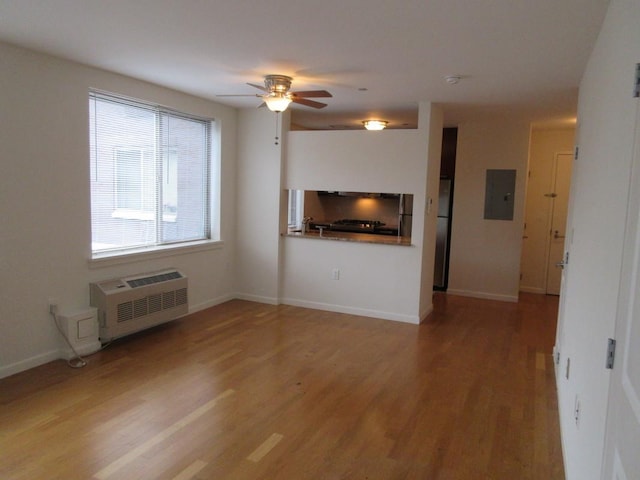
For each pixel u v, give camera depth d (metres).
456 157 6.59
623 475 1.15
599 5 2.31
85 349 3.92
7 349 3.46
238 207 5.93
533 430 2.93
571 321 2.97
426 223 5.19
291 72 3.89
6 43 3.27
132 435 2.73
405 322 5.27
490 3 2.37
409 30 2.81
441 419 3.04
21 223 3.49
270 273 5.84
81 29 2.95
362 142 5.30
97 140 4.14
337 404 3.21
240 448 2.64
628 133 1.49
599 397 1.67
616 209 1.62
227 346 4.30
